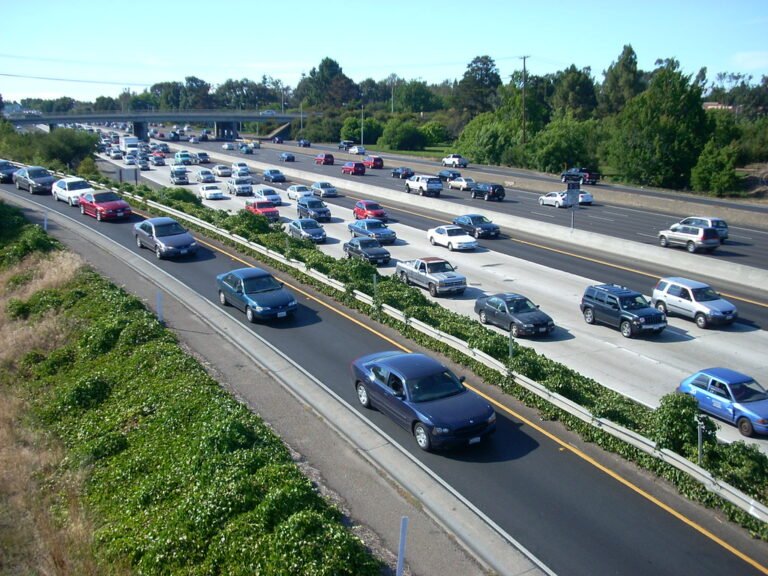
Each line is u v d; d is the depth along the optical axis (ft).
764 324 80.38
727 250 125.08
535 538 35.70
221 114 489.67
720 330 78.23
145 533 35.83
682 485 40.09
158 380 55.21
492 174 259.19
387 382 49.16
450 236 121.19
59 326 72.64
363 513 37.65
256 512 35.27
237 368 59.52
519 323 73.56
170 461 42.83
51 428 52.47
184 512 36.29
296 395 54.08
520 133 307.78
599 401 49.49
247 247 104.42
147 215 131.23
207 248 107.65
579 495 39.83
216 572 32.94
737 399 53.57
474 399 46.85
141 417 50.24
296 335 69.05
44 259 96.43
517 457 44.42
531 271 105.29
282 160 297.74
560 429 48.52
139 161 270.46
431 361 50.47
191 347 64.59
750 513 36.55
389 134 401.70
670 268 107.45
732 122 279.90
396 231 138.21
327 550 32.01
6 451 48.93
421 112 579.48
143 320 67.72
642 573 32.96
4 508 41.81
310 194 177.17
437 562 33.55
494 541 35.40
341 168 268.21
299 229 124.06
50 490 43.57
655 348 71.77
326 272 88.63
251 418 46.55
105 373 59.06
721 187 215.72
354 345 66.33
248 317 73.00
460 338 64.03
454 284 90.22
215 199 177.06
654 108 240.32
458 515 37.68
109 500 41.22
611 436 45.68
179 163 274.16
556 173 276.62
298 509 35.65
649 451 42.75
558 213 168.96
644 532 36.24
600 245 121.19
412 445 45.96
